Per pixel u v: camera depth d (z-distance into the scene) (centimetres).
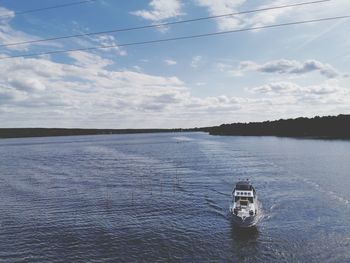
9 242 4384
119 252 4050
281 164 10450
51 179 9100
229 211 5234
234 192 5416
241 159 12312
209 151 16338
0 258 3912
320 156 11938
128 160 13650
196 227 4869
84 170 10756
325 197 6169
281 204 5822
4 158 15900
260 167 10100
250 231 4628
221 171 9681
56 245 4281
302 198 6169
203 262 3750
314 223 4844
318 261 3694
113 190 7494
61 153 18225
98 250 4119
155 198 6650
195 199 6500
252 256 3862
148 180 8650
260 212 5328
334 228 4625
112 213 5653
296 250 3981
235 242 4275
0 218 5428
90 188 7762
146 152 17375
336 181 7450
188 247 4162
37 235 4628
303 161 10850
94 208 5981
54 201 6538
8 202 6506
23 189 7762
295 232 4531
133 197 6762
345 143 17212
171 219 5269
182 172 9831
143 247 4188
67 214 5619
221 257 3862
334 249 3972
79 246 4244
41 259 3884
